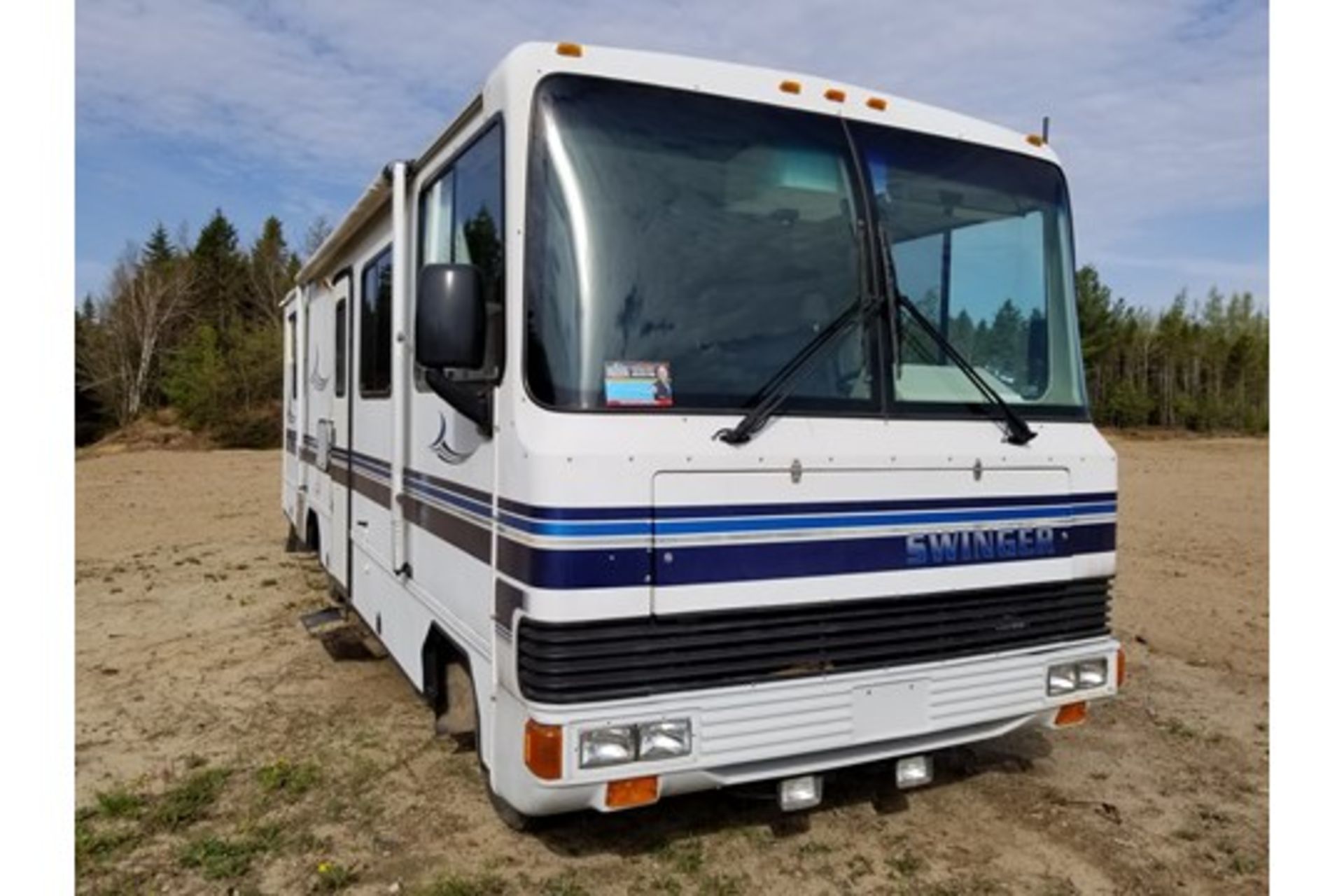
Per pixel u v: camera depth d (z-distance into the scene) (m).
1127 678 6.36
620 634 3.14
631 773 3.12
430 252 4.42
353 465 6.18
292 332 9.61
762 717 3.32
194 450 37.12
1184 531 12.85
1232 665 6.67
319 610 7.51
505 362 3.33
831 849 4.00
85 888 3.72
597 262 3.31
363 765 4.81
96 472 22.62
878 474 3.57
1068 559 4.07
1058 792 4.59
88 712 5.66
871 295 3.74
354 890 3.69
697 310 3.42
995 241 4.18
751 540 3.33
